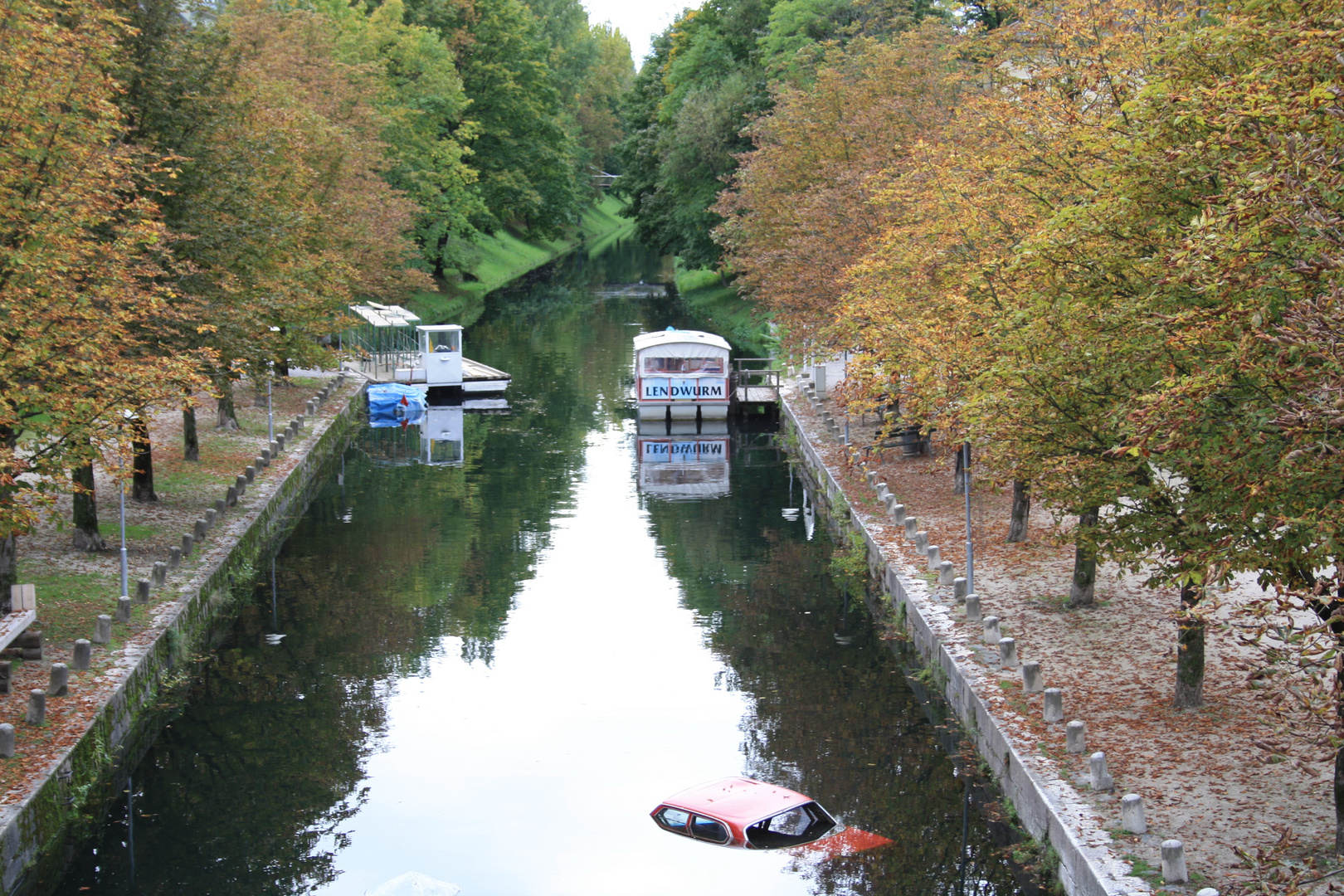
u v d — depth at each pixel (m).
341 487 44.12
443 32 102.00
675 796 18.62
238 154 31.23
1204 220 11.96
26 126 21.66
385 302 72.62
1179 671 18.86
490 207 107.94
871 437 44.41
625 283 124.69
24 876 15.95
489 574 32.84
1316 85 12.10
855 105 45.12
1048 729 18.36
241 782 20.16
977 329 19.89
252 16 55.16
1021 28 27.06
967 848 17.34
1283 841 11.75
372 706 23.55
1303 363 11.73
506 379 65.94
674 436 54.81
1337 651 10.12
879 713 22.69
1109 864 14.11
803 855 17.27
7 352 19.91
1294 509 12.67
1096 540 16.89
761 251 51.62
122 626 23.55
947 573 26.31
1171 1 20.47
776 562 33.97
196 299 26.75
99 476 36.31
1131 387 15.65
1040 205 20.86
